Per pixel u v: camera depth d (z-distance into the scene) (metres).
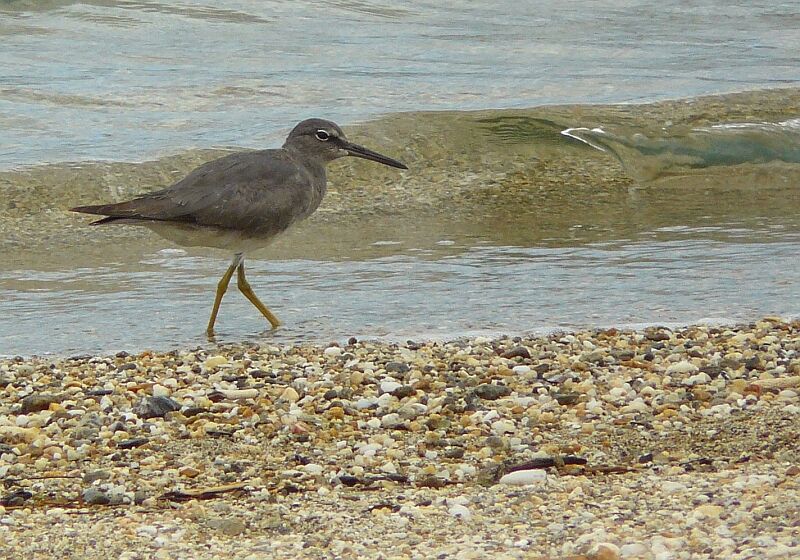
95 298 14.01
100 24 26.03
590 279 14.48
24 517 8.16
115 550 7.53
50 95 21.58
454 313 13.20
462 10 30.08
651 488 8.38
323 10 28.70
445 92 23.14
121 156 18.75
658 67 25.86
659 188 19.31
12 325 12.94
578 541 7.35
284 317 13.23
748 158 20.39
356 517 8.03
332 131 14.05
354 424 10.09
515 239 16.45
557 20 29.92
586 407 10.40
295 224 13.62
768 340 12.10
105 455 9.45
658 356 11.73
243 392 10.78
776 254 15.48
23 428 9.95
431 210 18.03
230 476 9.00
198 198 12.86
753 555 6.91
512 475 8.77
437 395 10.74
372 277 14.69
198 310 13.56
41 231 16.70
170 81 22.81
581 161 20.11
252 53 25.05
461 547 7.38
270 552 7.43
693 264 15.05
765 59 26.80
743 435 9.59
